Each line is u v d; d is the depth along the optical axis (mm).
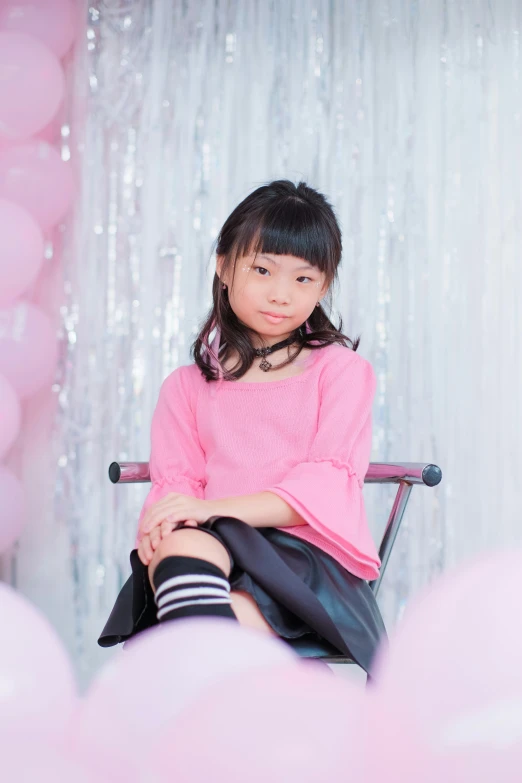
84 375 2244
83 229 2262
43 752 541
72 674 659
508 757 532
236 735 514
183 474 1222
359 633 999
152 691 596
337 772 508
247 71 2270
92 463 2230
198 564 859
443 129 2248
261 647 631
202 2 2279
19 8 2088
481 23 2260
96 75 2275
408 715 564
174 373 1341
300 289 1205
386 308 2223
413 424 2195
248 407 1227
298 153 2252
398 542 2178
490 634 581
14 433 1962
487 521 2184
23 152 2043
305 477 1094
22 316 1987
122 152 2279
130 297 2262
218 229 2254
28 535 2211
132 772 539
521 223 2223
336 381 1219
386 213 2238
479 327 2213
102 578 2205
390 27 2266
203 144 2268
